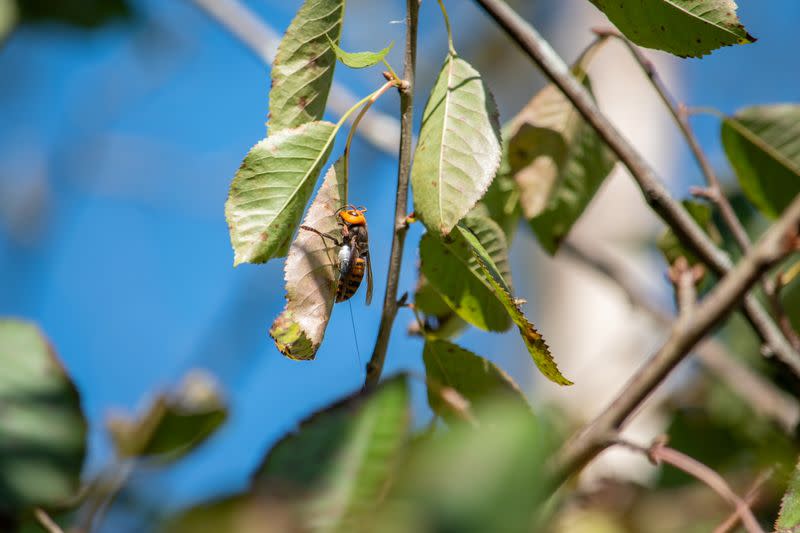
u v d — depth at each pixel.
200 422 0.88
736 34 0.87
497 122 0.86
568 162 0.98
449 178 0.86
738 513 0.86
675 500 0.99
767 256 0.86
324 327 0.87
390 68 0.87
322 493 0.72
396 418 0.73
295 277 0.87
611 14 0.88
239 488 0.72
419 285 0.93
